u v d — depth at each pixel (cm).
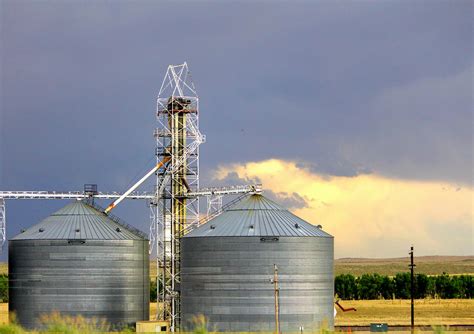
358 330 14275
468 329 14050
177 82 15300
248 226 12938
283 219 13200
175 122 15212
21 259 14375
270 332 11700
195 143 15250
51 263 14238
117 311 14438
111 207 15750
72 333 5881
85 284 14275
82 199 15800
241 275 12681
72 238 14312
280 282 12681
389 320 17450
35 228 14712
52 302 14188
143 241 14962
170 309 14725
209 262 12825
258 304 12600
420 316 19075
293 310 12675
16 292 14388
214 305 12738
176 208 15025
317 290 12850
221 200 15025
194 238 13000
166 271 14900
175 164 15075
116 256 14500
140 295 14800
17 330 6288
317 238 12962
